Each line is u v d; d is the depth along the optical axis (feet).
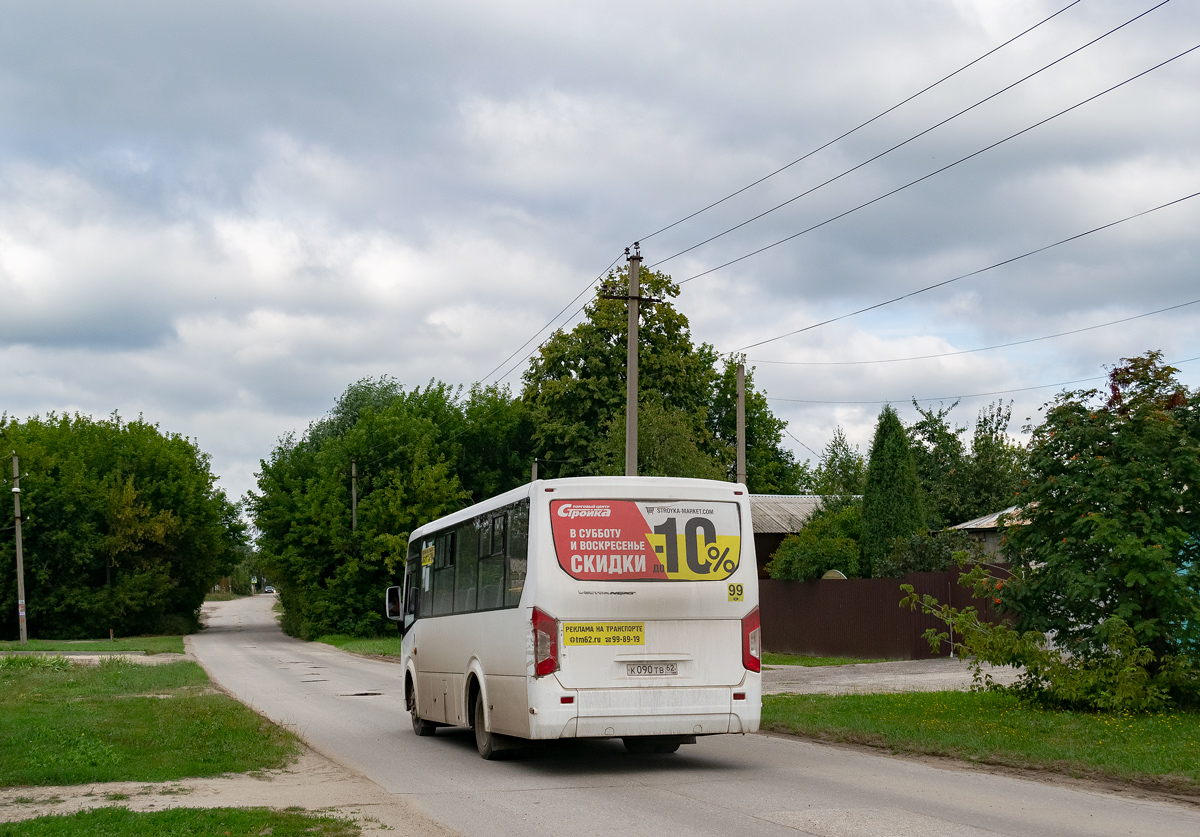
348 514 190.19
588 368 164.04
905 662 85.05
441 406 200.34
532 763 40.91
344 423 262.67
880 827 26.94
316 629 184.24
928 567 93.81
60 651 149.48
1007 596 50.39
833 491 130.41
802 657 96.94
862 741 44.45
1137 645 46.16
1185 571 45.85
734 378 202.08
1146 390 48.91
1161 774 32.91
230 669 108.17
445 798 32.58
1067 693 46.60
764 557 143.13
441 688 48.47
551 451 167.12
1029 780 34.81
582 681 37.04
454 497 185.78
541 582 37.35
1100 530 45.50
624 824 28.02
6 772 35.12
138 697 68.90
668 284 167.73
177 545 227.20
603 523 38.17
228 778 36.01
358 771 38.52
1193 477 46.06
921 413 156.97
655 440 128.77
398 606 58.08
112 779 35.42
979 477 146.82
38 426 234.99
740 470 89.30
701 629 38.32
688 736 41.57
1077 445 48.85
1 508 195.72
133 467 221.05
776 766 38.99
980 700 52.13
